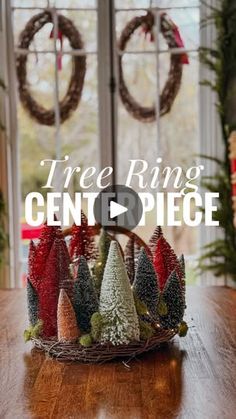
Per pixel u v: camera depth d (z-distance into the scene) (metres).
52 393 1.07
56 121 3.29
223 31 3.08
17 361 1.27
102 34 3.26
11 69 3.23
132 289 1.29
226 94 3.13
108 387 1.10
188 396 1.05
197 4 3.23
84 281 1.23
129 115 3.32
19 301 1.98
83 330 1.23
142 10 3.26
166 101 3.30
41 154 3.30
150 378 1.15
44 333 1.27
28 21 3.24
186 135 3.32
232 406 1.01
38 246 1.35
